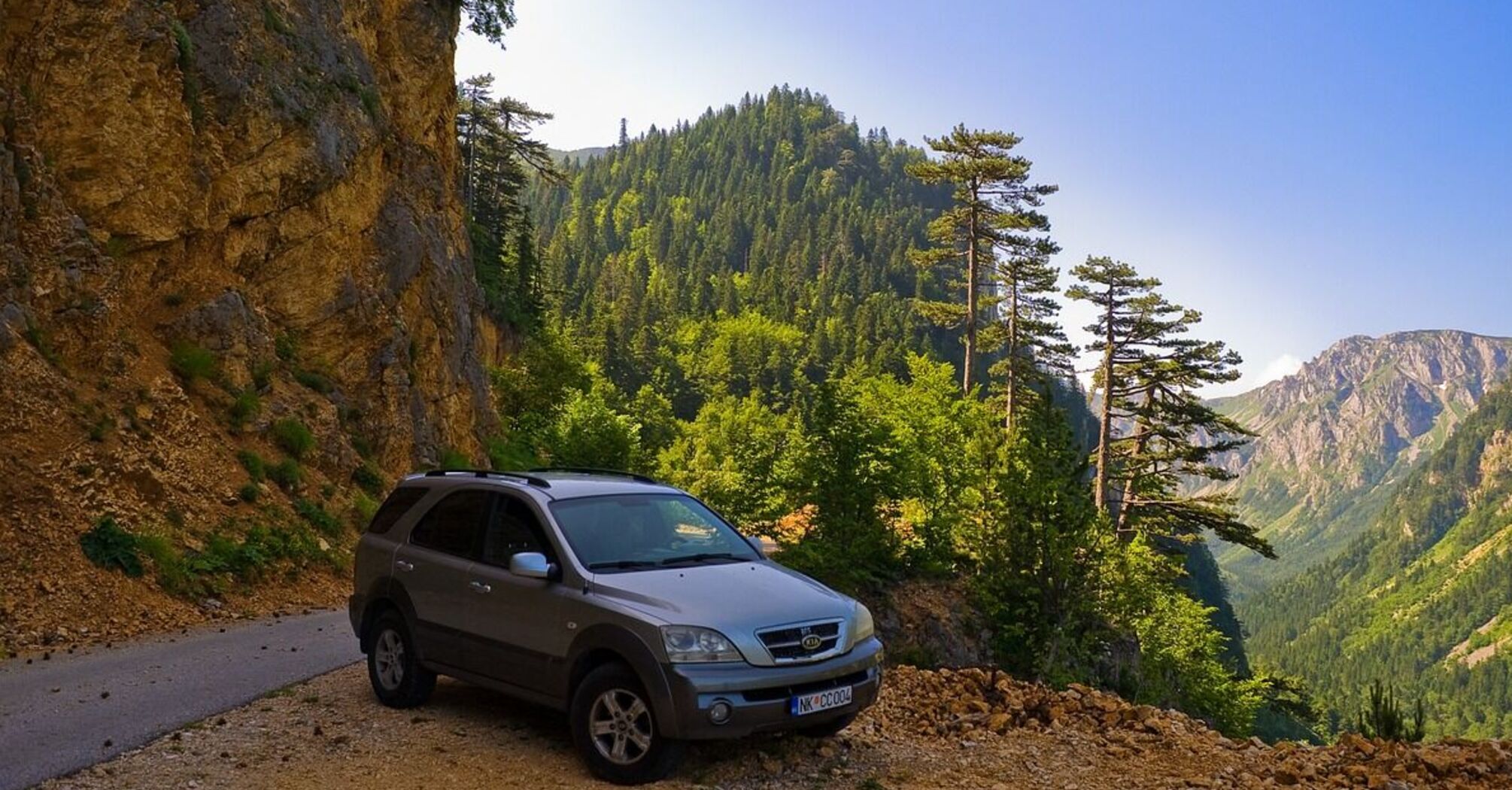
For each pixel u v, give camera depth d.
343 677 9.39
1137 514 46.38
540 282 86.25
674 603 6.37
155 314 18.64
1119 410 49.84
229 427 17.95
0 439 13.02
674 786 6.23
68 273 15.71
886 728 7.90
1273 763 7.33
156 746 7.04
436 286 31.86
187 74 19.58
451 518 7.95
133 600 12.43
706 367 169.00
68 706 8.20
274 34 22.73
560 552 6.93
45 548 12.23
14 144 15.91
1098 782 6.71
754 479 35.44
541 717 7.82
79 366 15.49
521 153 81.19
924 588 32.53
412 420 26.75
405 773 6.44
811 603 6.74
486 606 7.25
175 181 18.75
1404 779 6.93
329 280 23.64
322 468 20.09
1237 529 44.66
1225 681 44.47
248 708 8.16
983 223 56.19
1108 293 49.12
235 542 15.03
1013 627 24.17
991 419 27.78
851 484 31.45
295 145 22.17
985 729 8.01
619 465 50.25
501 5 38.56
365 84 26.16
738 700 6.08
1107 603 25.80
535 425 52.66
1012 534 24.86
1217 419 47.84
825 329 196.12
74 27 17.30
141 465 14.41
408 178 30.23
